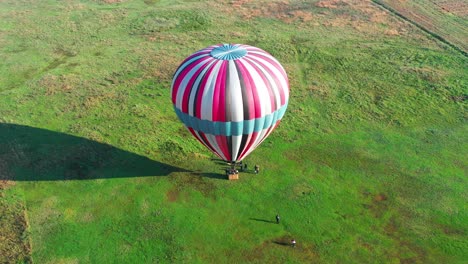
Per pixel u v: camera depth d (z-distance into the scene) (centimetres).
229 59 2623
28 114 3759
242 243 2584
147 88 4175
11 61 4647
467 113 3803
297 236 2627
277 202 2864
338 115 3778
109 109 3838
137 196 2908
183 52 4862
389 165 3206
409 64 4606
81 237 2625
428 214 2792
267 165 3181
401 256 2514
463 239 2619
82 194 2925
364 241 2603
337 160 3250
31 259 2477
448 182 3045
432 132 3575
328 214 2781
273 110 2689
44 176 3067
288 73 4428
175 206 2836
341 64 4616
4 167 3141
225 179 3045
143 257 2506
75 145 3369
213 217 2758
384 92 4116
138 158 3234
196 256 2509
